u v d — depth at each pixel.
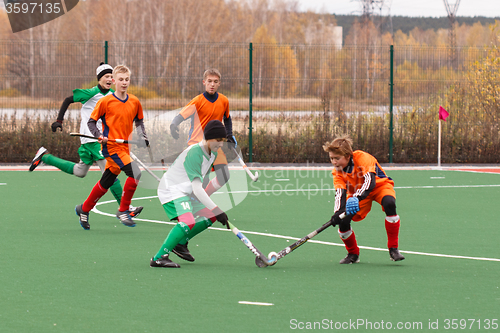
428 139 27.11
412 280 8.71
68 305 7.43
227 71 26.94
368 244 11.35
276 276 8.90
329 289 8.21
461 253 10.59
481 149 27.25
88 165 14.68
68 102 14.48
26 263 9.69
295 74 26.84
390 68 26.80
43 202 16.47
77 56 26.25
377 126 26.92
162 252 9.41
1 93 25.84
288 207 15.95
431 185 20.61
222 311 7.21
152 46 26.72
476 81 27.20
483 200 17.17
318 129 26.67
